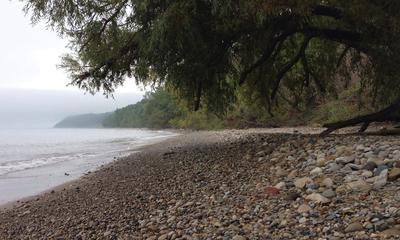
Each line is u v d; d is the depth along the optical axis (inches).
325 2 566.9
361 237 210.4
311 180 326.3
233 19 541.0
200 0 531.2
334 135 580.4
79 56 658.2
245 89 834.2
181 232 281.1
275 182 359.6
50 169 1093.1
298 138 626.8
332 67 823.1
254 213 287.4
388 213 231.3
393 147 372.5
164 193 432.1
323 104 1665.8
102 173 788.0
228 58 680.4
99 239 313.0
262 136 977.5
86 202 490.3
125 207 406.9
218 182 421.4
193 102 784.3
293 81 868.6
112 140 3137.3
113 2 587.5
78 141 3314.5
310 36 646.5
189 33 541.0
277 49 719.7
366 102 1127.6
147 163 807.1
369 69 727.7
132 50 641.6
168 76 647.8
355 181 299.3
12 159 1606.8
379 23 505.0
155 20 534.9
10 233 404.2
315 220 246.8
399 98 585.3
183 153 876.0
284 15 575.2
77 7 585.6
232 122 2345.0
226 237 251.4
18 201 609.9
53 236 355.3
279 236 235.3
